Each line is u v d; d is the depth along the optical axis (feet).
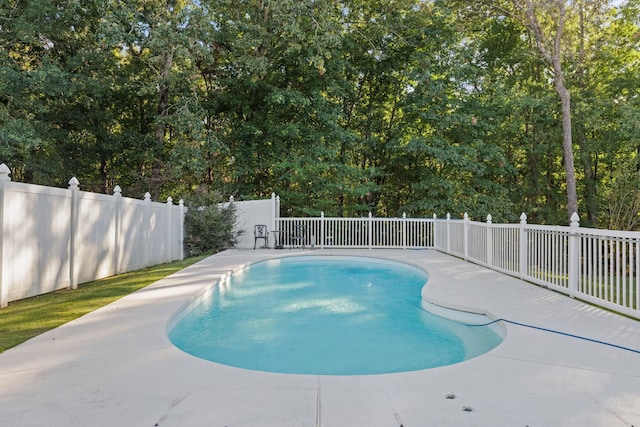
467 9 57.57
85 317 15.23
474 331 16.76
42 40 45.91
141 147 54.44
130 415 7.64
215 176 59.52
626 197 52.01
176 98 51.80
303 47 52.70
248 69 50.65
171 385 9.11
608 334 13.20
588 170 61.46
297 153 55.57
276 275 31.76
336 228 48.47
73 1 41.78
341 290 26.05
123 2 43.80
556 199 65.21
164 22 44.34
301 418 7.52
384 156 65.92
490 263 29.14
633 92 55.88
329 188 54.65
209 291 22.09
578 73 58.75
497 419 7.49
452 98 57.11
